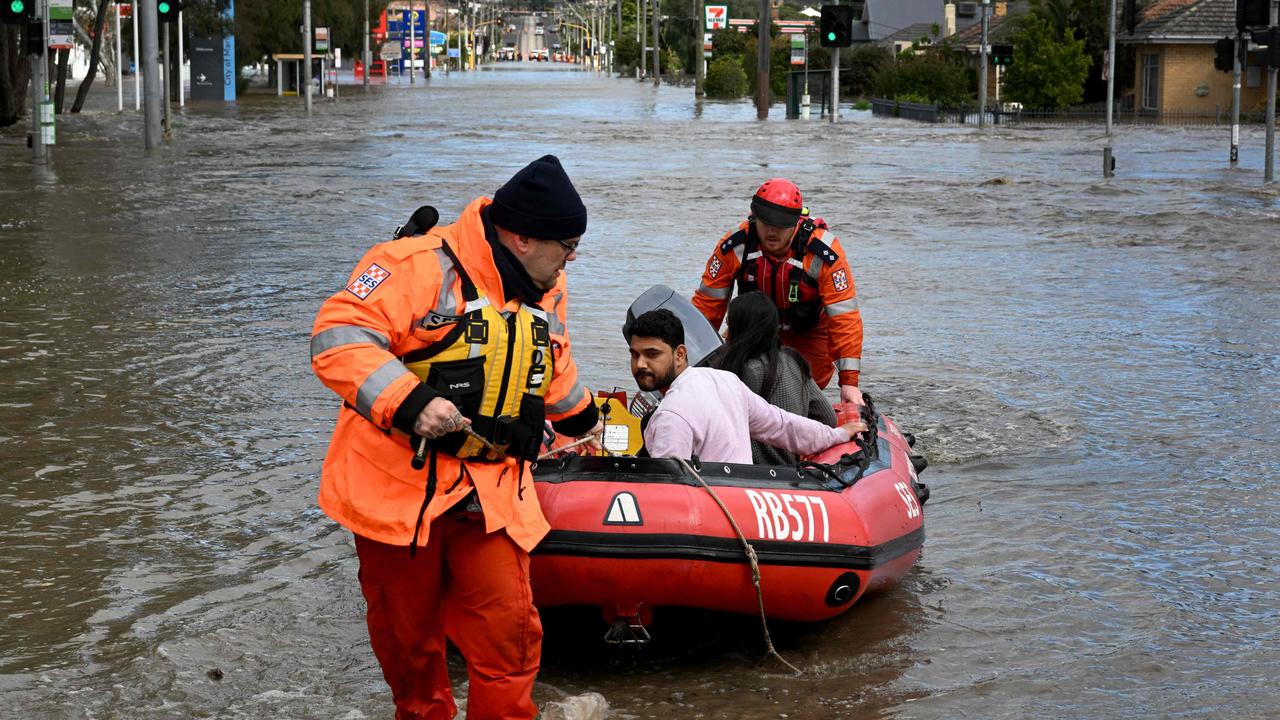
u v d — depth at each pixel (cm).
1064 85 6156
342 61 13012
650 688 539
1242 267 1709
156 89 3416
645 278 1553
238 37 7588
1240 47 3306
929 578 658
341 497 416
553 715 489
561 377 456
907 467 669
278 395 991
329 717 503
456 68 17712
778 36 8656
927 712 514
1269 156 2856
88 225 1989
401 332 409
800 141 4197
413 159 3291
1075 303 1443
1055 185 2808
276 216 2139
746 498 555
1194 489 798
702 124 5066
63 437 875
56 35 2983
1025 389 1046
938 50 7394
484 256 416
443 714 448
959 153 3766
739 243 768
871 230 2089
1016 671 553
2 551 672
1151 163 3444
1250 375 1097
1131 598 631
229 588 630
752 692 534
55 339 1174
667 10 14312
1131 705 521
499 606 421
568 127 4769
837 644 581
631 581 538
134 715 502
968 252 1853
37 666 543
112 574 645
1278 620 605
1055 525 733
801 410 644
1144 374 1100
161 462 826
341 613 604
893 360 1155
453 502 409
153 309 1325
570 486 545
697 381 588
